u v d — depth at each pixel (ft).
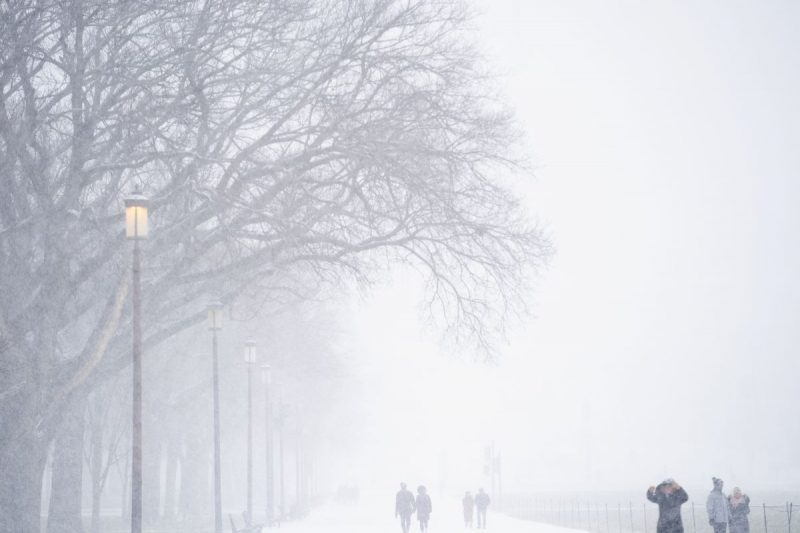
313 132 210.59
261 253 213.87
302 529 371.15
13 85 191.72
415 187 206.69
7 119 182.50
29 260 212.84
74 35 196.44
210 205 205.26
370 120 209.97
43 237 204.13
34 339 204.64
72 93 194.18
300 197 215.10
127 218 157.79
